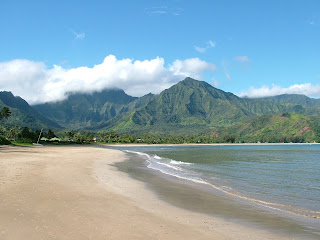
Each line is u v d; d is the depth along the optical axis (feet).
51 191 58.65
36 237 32.55
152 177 95.71
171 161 178.91
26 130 495.00
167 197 62.54
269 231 40.63
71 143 591.37
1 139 314.35
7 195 51.62
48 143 506.89
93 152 259.39
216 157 233.96
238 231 40.06
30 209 43.62
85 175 88.22
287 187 83.15
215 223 43.62
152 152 335.26
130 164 146.61
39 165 111.34
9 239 31.40
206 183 84.84
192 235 37.01
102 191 63.00
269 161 192.65
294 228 42.22
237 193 70.44
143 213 46.83
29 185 63.10
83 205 49.06
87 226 37.93
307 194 71.72
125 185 74.90
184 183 83.51
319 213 51.62
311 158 229.45
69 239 32.78
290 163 176.35
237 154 290.97
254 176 108.78
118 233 36.01
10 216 39.17
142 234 36.19
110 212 45.88
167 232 37.63
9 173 80.79
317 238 37.96
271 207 55.72
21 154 184.03
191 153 310.86
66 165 118.42
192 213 49.47
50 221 38.73
